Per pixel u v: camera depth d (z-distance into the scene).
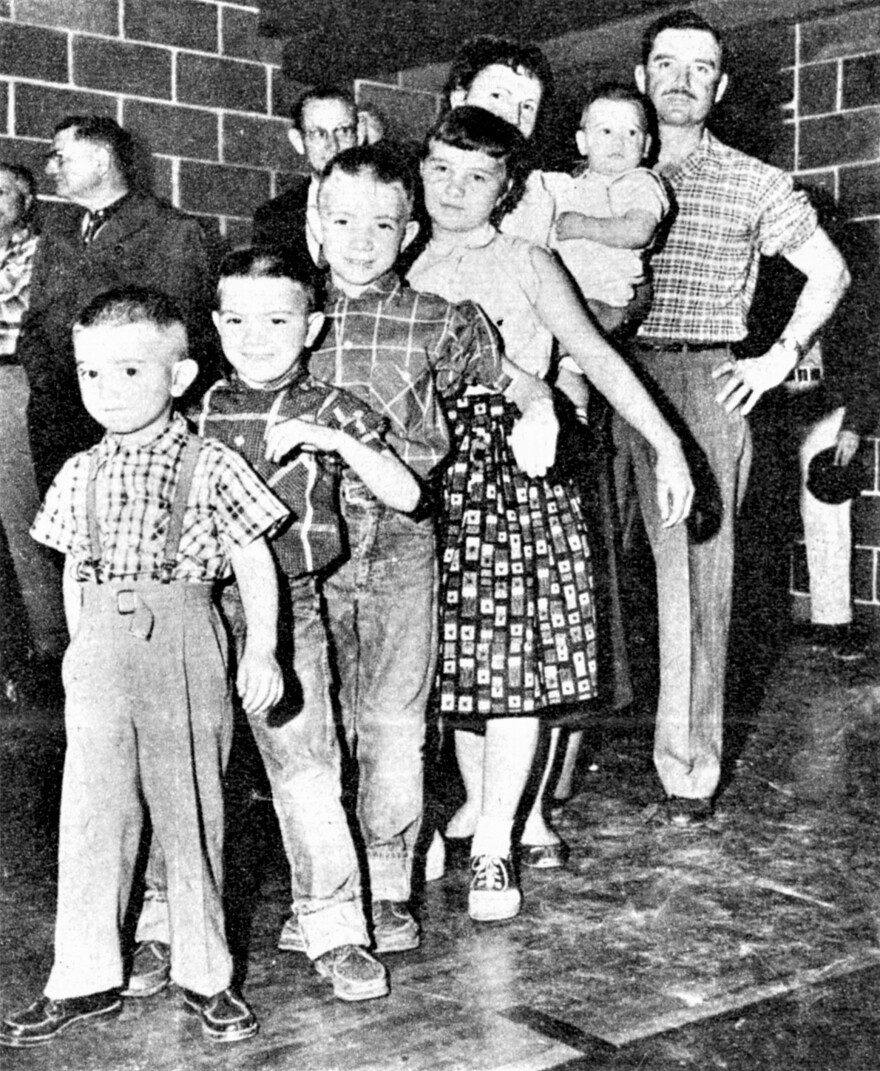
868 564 6.15
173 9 5.25
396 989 2.50
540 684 2.84
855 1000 2.45
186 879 2.30
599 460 3.21
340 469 2.61
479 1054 2.24
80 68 5.08
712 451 3.54
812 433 6.11
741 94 6.30
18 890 3.00
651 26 3.61
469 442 2.86
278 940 2.72
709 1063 2.21
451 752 3.91
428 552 2.67
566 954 2.66
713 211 3.51
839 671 5.41
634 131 3.44
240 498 2.30
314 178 3.64
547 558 2.87
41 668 4.67
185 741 2.28
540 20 5.52
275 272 2.45
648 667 4.90
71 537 2.30
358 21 5.30
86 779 2.27
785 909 2.91
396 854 2.71
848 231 6.03
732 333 3.55
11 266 4.53
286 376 2.50
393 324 2.62
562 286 2.95
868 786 3.86
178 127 5.32
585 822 3.53
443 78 5.99
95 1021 2.34
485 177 2.83
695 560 3.56
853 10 5.83
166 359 2.30
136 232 4.04
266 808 3.52
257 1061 2.21
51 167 4.13
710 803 3.57
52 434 4.19
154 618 2.26
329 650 2.68
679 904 2.94
